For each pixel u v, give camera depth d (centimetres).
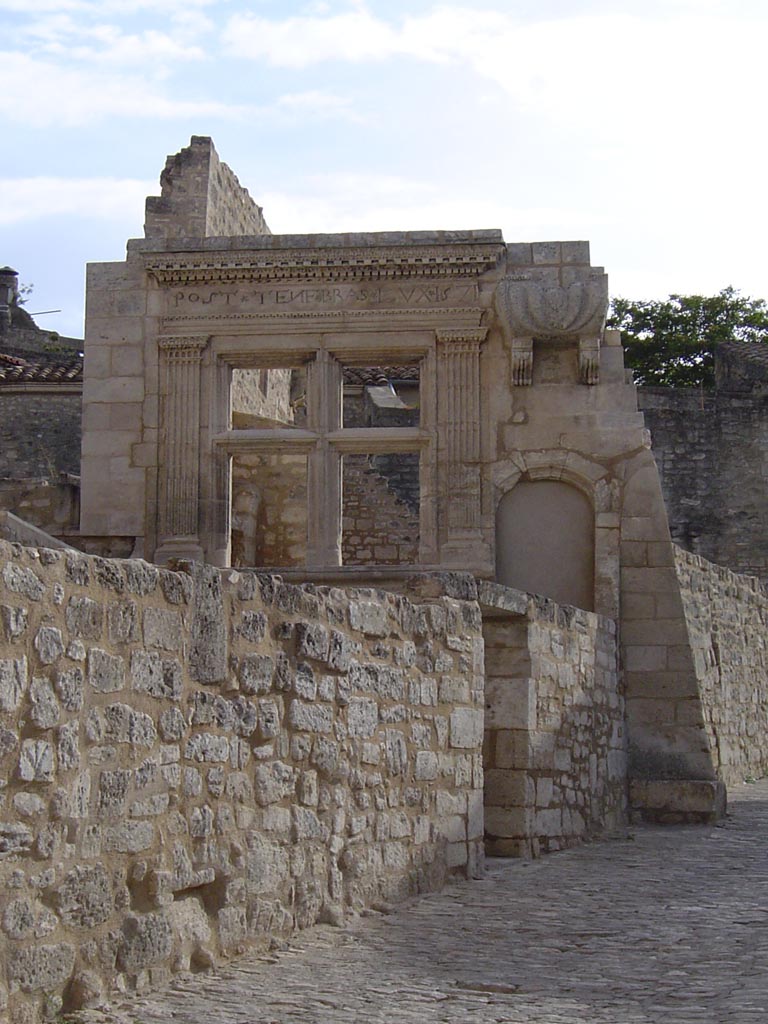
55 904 696
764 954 898
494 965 875
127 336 2105
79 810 716
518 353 2038
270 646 923
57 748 699
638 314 5744
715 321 5719
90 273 2116
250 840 888
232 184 2506
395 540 2727
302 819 957
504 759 1432
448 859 1208
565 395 2056
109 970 739
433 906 1093
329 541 2075
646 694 1966
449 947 932
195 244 2086
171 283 2102
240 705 882
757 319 5706
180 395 2089
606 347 2069
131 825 762
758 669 2688
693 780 1906
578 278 2061
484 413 2064
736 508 4091
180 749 812
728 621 2495
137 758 769
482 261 2056
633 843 1603
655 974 846
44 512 2209
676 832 1750
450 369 2067
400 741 1123
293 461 2542
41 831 687
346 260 2064
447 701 1217
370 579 2044
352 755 1035
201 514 2077
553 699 1538
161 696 795
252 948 883
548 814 1497
